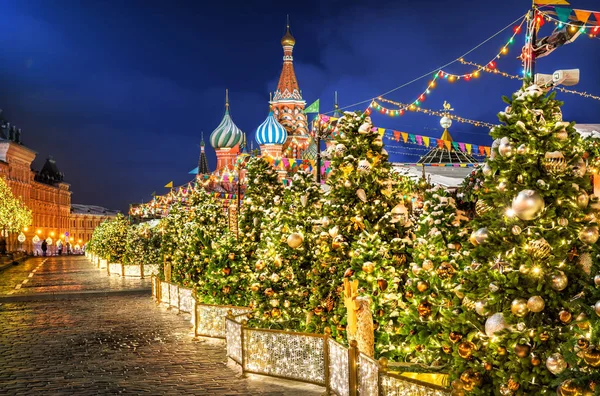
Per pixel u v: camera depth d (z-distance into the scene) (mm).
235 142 50062
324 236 10273
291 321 11078
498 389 5664
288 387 9180
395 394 6699
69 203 141500
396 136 14883
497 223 5863
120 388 9438
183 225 21469
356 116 10664
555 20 7742
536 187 5633
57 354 12156
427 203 9664
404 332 6969
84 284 30609
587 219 5637
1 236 65688
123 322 16359
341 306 9766
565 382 4875
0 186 61438
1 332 15125
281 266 11367
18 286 30969
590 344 4945
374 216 10250
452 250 8516
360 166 10109
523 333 5434
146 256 34344
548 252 5434
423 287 7391
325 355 8688
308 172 12102
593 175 6141
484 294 5840
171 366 10867
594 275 5543
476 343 5855
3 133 97250
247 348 9961
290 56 46281
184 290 17281
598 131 12227
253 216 14867
